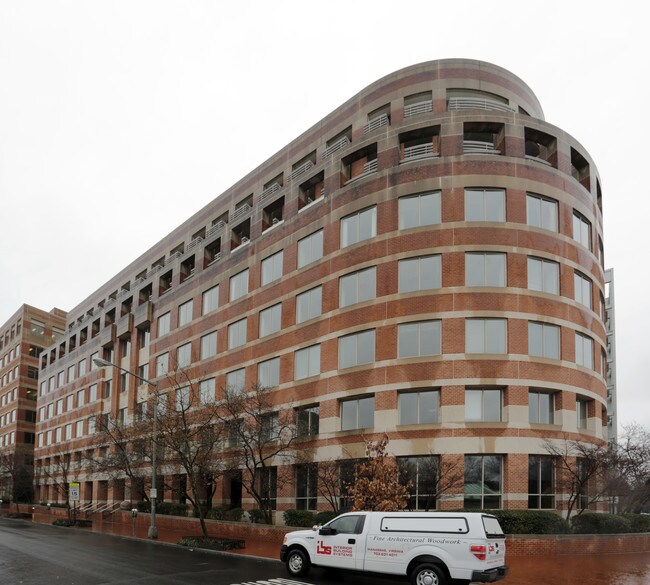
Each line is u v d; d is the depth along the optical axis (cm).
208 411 3522
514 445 2827
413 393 3003
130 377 5644
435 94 3622
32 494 7588
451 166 3139
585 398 3181
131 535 3303
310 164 4150
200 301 4744
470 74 3650
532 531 2536
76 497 3966
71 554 2383
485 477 2834
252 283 4156
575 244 3253
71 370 7112
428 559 1518
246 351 4069
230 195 5025
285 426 3312
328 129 4122
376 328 3138
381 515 1641
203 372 4506
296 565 1773
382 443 2534
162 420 3491
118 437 4441
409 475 2770
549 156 3362
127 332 5784
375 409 3050
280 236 3966
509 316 2962
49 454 7362
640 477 2992
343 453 3125
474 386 2906
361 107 3884
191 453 3381
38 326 9112
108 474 4988
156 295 5478
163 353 5156
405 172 3225
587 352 3262
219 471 3466
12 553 2409
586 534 2484
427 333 3009
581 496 3052
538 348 3008
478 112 3228
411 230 3131
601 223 3750
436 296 3005
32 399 8781
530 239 3080
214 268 4638
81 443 6450
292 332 3688
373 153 3538
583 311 3231
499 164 3131
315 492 3288
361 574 1631
